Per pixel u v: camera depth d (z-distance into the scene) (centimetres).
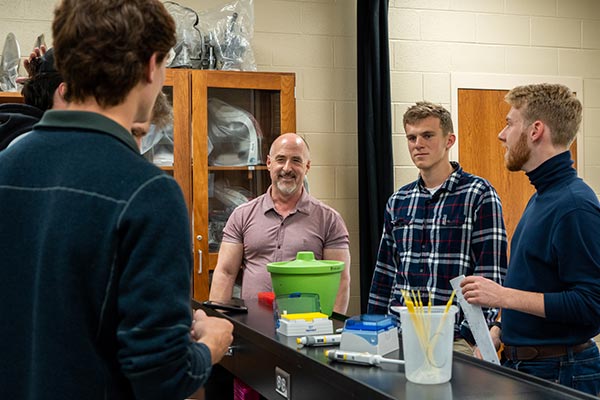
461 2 429
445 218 252
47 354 101
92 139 106
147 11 109
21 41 366
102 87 108
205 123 353
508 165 211
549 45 444
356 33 414
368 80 392
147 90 113
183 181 351
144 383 100
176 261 102
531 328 194
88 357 102
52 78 163
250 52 373
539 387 124
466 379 130
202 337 118
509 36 437
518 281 200
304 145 299
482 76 431
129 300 99
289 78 365
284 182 294
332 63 411
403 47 419
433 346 126
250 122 361
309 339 156
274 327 180
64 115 108
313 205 301
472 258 250
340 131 412
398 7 419
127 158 105
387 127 391
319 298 192
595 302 182
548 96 200
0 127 161
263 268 294
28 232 104
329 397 139
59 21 108
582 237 185
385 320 153
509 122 208
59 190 103
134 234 101
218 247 355
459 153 428
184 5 384
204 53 362
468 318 174
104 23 105
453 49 427
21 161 107
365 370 136
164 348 99
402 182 418
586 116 451
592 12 453
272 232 296
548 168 200
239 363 190
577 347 192
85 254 101
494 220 246
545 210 196
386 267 272
